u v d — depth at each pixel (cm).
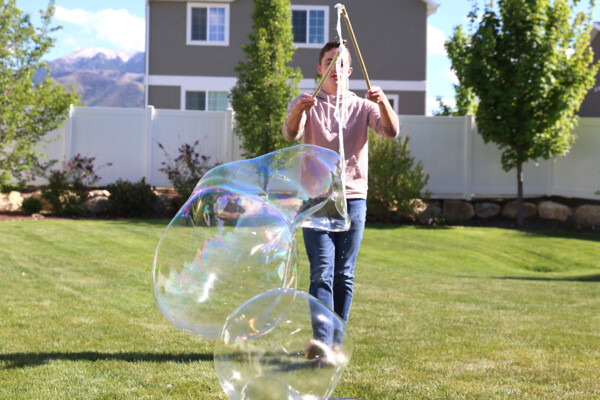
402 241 862
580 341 356
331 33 1571
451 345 341
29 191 1021
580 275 699
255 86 1052
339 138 260
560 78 1012
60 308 415
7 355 302
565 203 1088
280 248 238
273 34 1072
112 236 771
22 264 579
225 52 1566
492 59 1020
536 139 1000
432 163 1110
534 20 998
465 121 1102
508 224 1045
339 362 181
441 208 1088
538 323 409
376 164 1010
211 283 233
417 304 473
